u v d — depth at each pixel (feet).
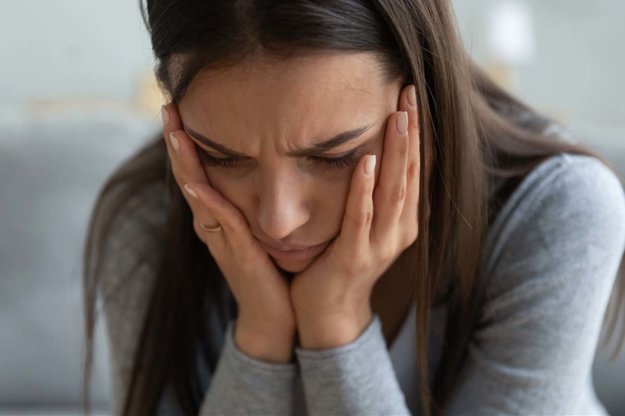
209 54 1.79
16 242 4.54
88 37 6.96
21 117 4.84
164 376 2.94
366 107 1.94
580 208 2.53
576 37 6.88
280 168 1.97
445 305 2.79
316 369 2.59
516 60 6.43
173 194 2.71
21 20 6.88
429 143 2.31
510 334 2.63
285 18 1.73
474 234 2.53
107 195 2.98
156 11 1.95
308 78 1.80
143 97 6.48
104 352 4.44
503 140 2.68
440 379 2.92
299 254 2.42
